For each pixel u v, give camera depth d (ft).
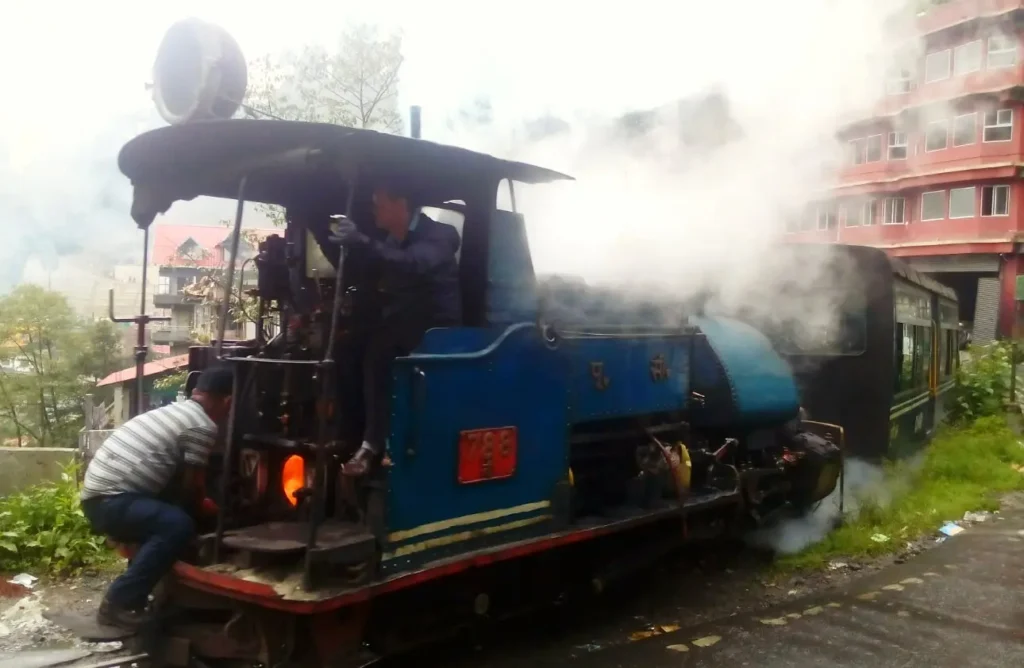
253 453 13.16
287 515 12.80
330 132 11.43
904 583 19.07
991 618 16.80
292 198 14.69
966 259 52.65
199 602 12.16
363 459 11.65
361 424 12.96
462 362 12.68
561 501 14.56
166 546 11.98
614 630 16.20
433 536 12.32
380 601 12.51
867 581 19.35
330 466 12.78
